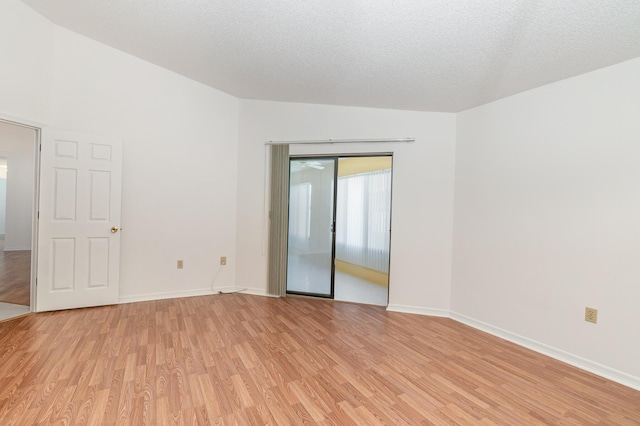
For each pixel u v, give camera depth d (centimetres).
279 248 412
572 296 256
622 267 230
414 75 292
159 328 288
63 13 287
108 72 339
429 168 366
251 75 345
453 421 174
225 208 418
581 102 255
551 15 193
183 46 306
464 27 217
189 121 389
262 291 420
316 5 215
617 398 204
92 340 257
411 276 369
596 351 240
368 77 308
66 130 318
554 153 272
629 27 196
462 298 345
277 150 412
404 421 172
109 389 190
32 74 294
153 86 364
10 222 662
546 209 276
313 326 310
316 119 403
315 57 286
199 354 240
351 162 546
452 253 359
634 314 224
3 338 255
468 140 347
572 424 176
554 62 243
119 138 346
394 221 376
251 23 248
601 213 242
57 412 167
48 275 315
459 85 299
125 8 256
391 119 379
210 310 345
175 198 383
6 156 653
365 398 192
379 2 202
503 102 313
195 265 400
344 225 566
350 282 506
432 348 271
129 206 356
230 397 188
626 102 231
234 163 424
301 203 423
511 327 297
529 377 228
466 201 346
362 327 313
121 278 355
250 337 277
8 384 191
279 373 218
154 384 197
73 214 324
